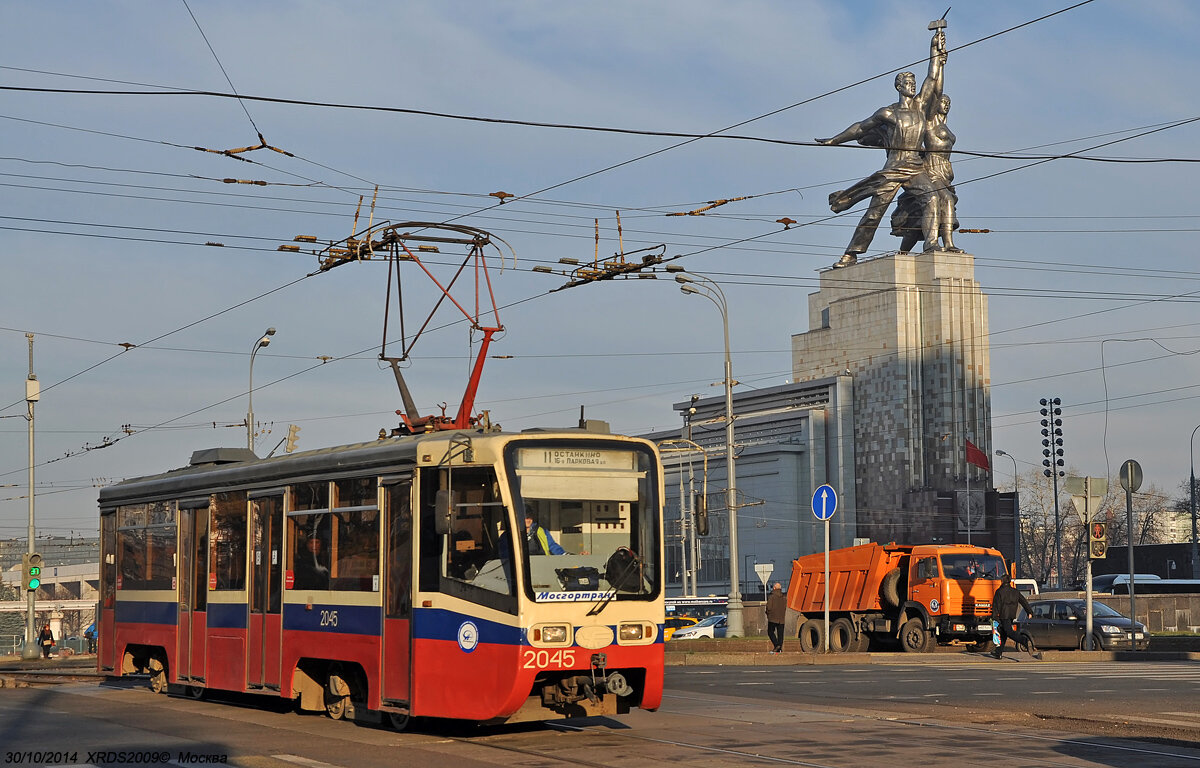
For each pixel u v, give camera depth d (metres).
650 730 15.44
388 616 15.45
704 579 116.00
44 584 127.94
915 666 29.03
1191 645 37.06
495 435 14.61
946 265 107.75
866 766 12.34
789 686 22.56
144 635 21.30
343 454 16.66
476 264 21.56
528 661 13.99
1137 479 36.94
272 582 17.86
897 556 36.62
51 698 20.78
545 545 14.40
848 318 112.38
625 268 26.42
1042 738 14.64
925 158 111.69
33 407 49.06
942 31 111.94
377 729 15.78
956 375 106.50
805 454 110.06
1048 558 133.62
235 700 20.00
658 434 129.75
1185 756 13.19
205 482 19.89
